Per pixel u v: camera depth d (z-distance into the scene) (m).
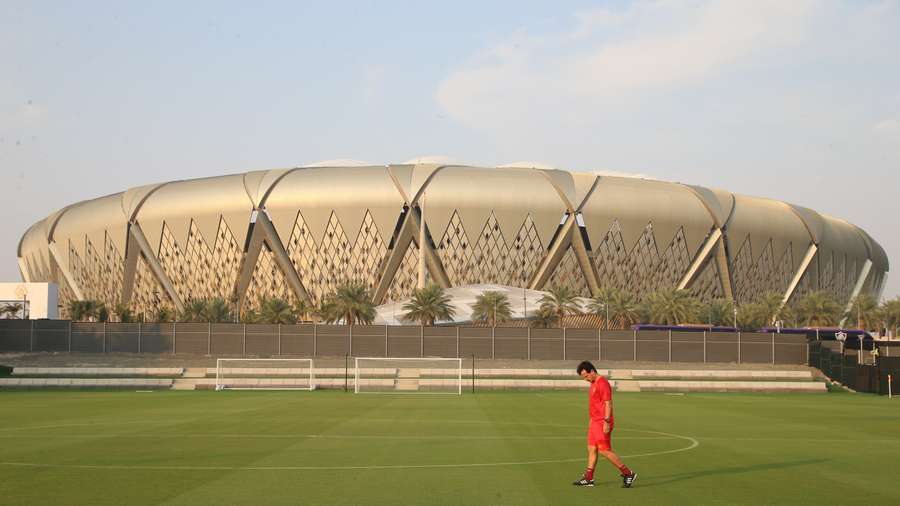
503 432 25.38
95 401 39.50
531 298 129.12
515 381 51.38
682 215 150.38
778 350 65.75
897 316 148.12
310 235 145.62
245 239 146.75
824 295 142.25
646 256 149.62
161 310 135.25
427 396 45.00
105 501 13.76
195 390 49.94
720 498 14.33
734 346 65.62
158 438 23.25
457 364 64.12
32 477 16.22
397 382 51.94
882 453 21.02
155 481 15.75
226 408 35.00
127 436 23.73
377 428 26.36
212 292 151.00
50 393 46.41
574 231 146.12
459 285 143.88
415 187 143.12
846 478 16.70
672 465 18.45
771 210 163.12
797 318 142.62
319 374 58.06
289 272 148.00
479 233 143.50
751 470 17.72
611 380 55.72
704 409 37.25
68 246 166.38
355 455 19.64
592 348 65.12
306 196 144.25
